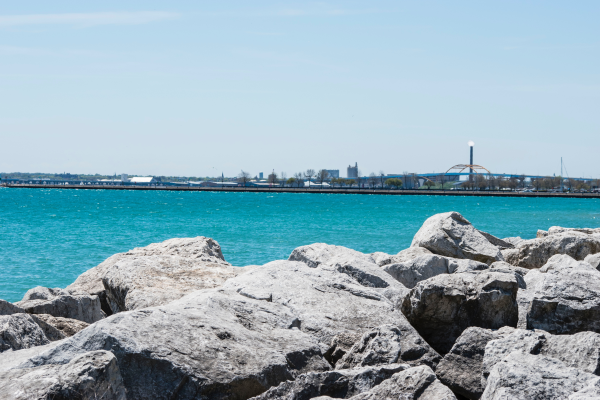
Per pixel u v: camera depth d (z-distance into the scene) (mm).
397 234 53031
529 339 8242
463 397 8516
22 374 6441
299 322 9930
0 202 129375
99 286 15477
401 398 6594
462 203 156875
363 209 109875
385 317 10531
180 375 7004
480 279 10844
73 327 10711
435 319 10727
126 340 7137
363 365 8320
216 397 7055
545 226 70562
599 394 5953
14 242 42188
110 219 71812
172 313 8227
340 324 10164
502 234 58375
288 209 105000
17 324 8539
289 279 12133
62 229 54969
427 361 9070
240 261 34344
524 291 12297
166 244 18297
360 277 14570
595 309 9914
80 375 6070
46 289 13828
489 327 10453
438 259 16906
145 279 13352
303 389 7180
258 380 7406
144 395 6867
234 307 9539
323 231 55625
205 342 7676
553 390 6320
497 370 6742
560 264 11578
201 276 14094
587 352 7773
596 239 21031
